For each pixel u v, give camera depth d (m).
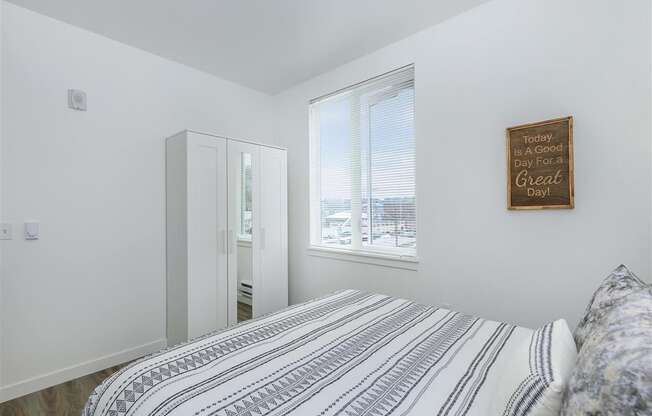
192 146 2.43
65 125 2.16
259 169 2.92
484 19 2.04
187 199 2.40
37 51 2.04
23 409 1.84
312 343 1.29
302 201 3.30
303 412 0.85
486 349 1.22
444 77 2.22
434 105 2.27
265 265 2.97
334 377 1.03
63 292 2.15
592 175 1.68
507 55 1.95
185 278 2.41
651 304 0.74
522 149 1.88
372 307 1.77
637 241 1.56
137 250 2.50
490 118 2.02
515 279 1.94
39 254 2.05
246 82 3.22
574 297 1.74
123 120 2.43
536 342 0.91
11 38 1.95
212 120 3.02
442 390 0.95
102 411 0.96
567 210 1.75
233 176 2.71
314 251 3.16
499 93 1.98
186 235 2.41
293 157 3.38
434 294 2.29
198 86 2.92
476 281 2.09
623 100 1.59
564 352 0.81
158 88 2.64
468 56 2.11
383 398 0.92
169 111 2.71
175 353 1.20
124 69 2.44
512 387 0.79
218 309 2.58
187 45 2.49
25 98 2.00
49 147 2.09
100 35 2.32
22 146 1.99
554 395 0.67
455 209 2.18
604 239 1.65
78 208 2.21
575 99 1.72
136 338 2.48
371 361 1.14
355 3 2.01
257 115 3.42
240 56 2.68
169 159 2.63
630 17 1.56
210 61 2.76
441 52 2.23
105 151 2.34
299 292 3.33
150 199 2.57
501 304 1.99
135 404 0.92
